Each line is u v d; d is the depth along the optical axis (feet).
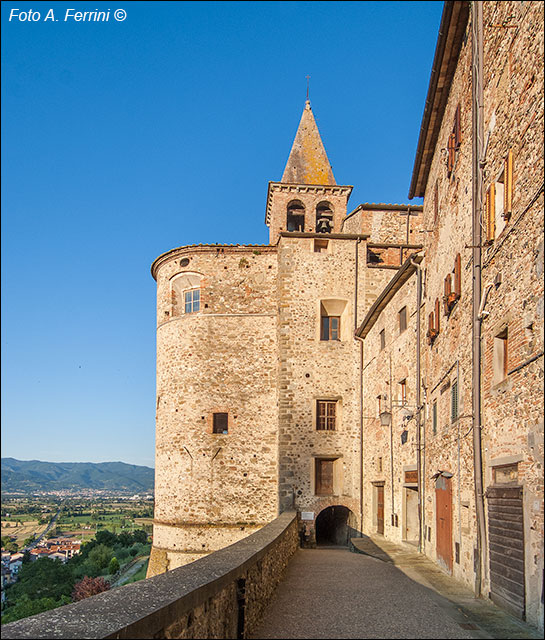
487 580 31.81
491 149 33.88
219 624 20.08
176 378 82.99
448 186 44.80
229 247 84.23
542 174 25.75
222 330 82.69
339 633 24.11
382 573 41.78
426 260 53.16
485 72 35.42
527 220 27.45
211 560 24.07
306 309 80.59
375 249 87.15
